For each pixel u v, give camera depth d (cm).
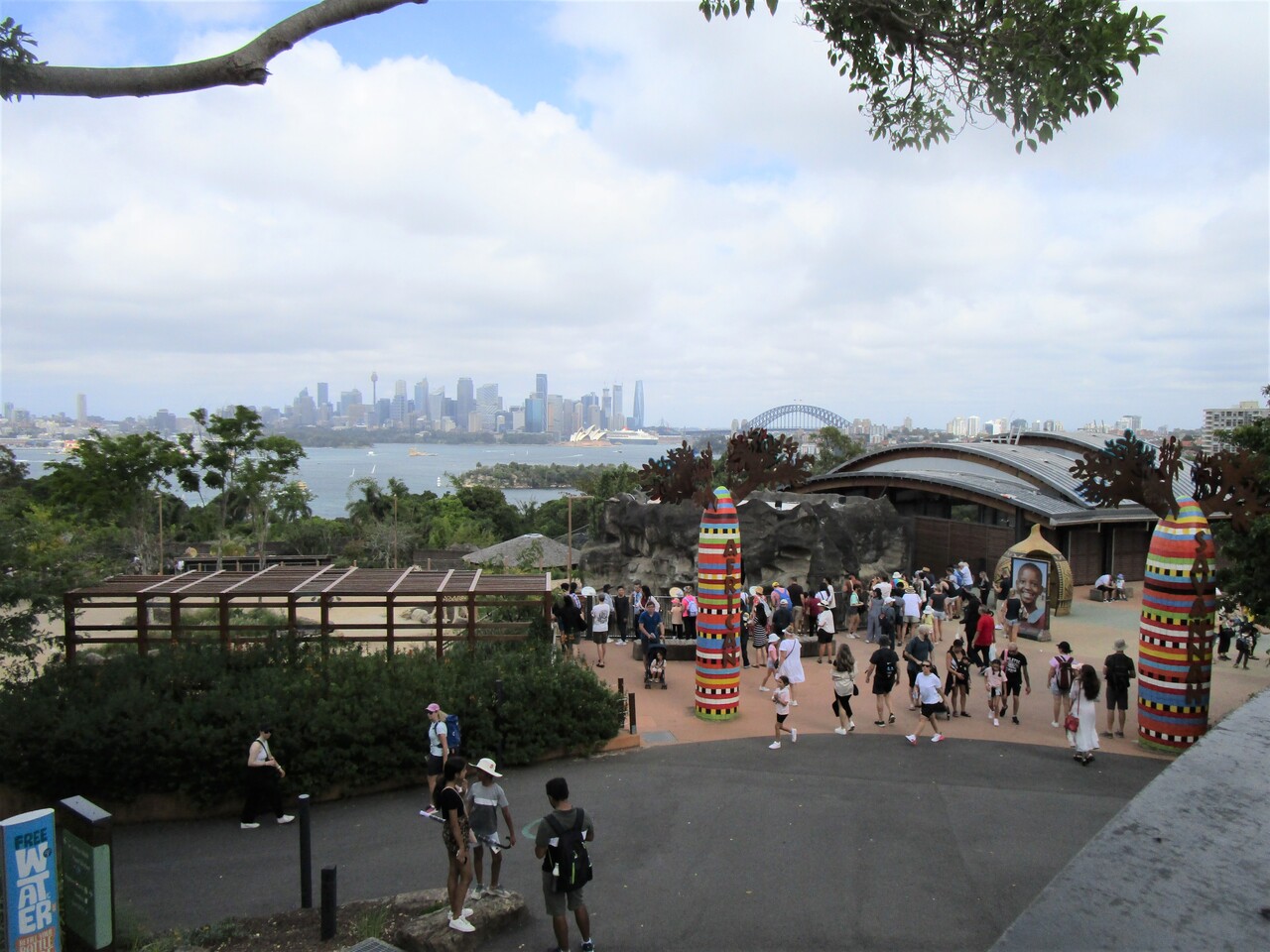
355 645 1742
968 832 1219
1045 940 217
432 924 929
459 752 1458
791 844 1188
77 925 911
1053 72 772
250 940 941
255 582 1772
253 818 1331
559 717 1576
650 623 2136
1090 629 2741
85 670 1552
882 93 936
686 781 1444
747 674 2164
